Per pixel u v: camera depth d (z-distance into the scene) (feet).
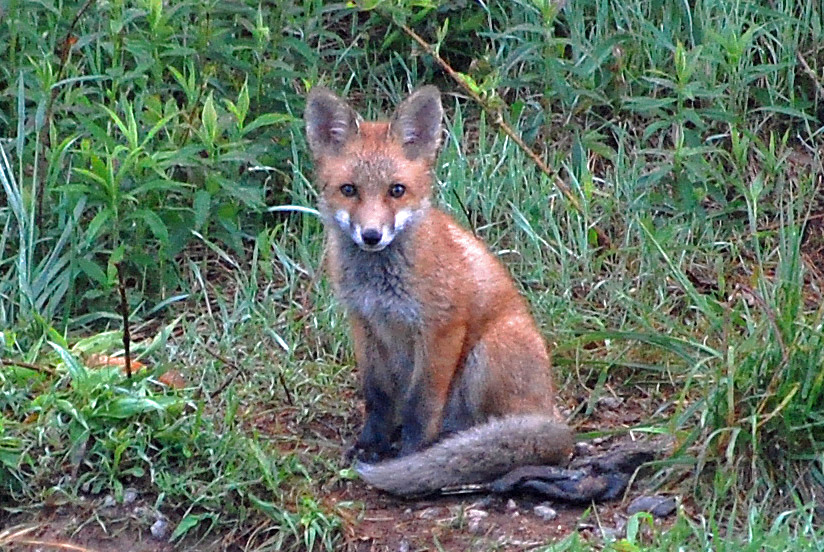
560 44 41.73
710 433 28.43
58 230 36.06
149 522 27.27
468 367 30.66
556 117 42.91
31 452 28.35
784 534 25.00
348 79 44.24
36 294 34.83
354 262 29.89
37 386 30.22
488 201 40.11
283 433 31.53
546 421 28.78
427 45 39.78
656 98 42.39
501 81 41.73
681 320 36.78
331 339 35.55
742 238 39.60
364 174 29.45
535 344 30.66
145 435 28.37
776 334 28.12
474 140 42.75
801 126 43.14
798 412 27.96
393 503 28.27
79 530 27.14
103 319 35.86
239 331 35.35
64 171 37.52
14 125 38.37
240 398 32.48
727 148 42.14
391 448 31.27
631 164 41.70
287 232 38.88
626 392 34.09
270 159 39.55
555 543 25.90
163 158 34.91
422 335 29.68
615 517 27.37
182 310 36.63
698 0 43.70
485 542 26.30
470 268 30.07
